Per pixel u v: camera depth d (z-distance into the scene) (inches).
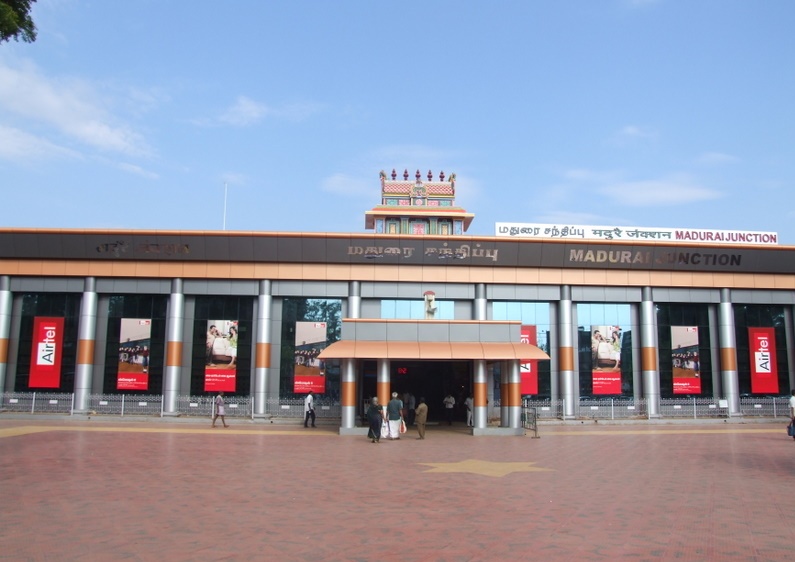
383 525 447.2
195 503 518.9
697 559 365.7
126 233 1531.7
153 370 1555.1
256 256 1553.9
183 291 1563.7
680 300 1636.3
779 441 1082.1
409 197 1934.1
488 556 371.2
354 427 1228.5
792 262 1642.5
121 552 374.3
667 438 1147.3
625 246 1588.3
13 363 1556.3
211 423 1446.9
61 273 1552.7
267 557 367.6
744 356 1656.0
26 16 656.4
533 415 1273.4
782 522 458.9
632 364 1624.0
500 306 1608.0
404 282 1579.7
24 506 501.4
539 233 1665.8
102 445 940.6
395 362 1568.7
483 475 689.0
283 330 1569.9
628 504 522.9
